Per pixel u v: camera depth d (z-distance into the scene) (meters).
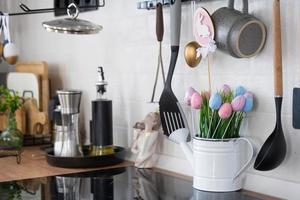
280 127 1.19
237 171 1.30
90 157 1.66
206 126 1.32
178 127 1.47
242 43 1.25
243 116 1.32
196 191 1.33
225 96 1.31
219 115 1.28
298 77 1.19
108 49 1.92
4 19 2.04
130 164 1.74
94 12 2.00
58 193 1.35
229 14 1.28
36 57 2.53
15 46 2.37
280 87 1.19
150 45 1.69
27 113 2.25
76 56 2.16
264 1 1.27
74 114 1.72
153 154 1.67
